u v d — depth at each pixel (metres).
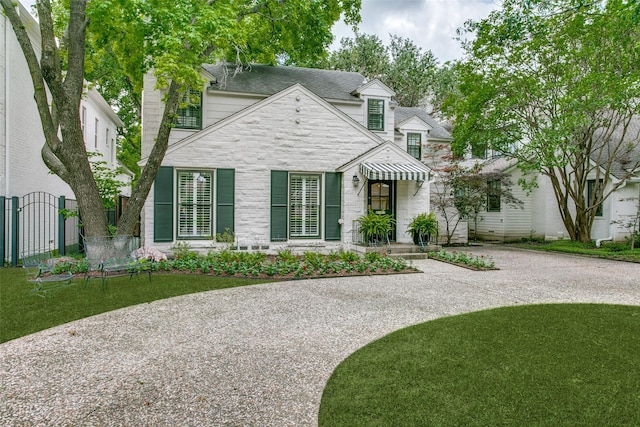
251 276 10.63
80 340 5.76
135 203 12.04
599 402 3.86
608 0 15.48
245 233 14.80
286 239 15.19
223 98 16.47
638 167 19.00
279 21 18.53
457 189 20.67
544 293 8.98
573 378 4.39
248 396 4.08
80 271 10.65
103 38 12.81
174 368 4.79
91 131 21.56
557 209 22.73
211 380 4.46
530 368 4.66
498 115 18.56
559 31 17.59
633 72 15.91
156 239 13.85
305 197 15.53
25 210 14.23
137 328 6.32
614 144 21.39
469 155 25.25
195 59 11.51
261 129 14.94
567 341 5.59
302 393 4.15
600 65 17.48
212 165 14.43
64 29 13.49
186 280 10.01
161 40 10.41
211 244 14.20
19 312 7.15
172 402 3.95
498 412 3.68
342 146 15.83
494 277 10.99
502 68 18.62
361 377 4.46
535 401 3.88
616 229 19.59
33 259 11.37
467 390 4.12
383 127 18.64
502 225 23.50
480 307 7.68
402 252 14.78
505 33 17.34
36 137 15.48
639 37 16.03
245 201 14.80
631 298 8.50
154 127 16.38
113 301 7.94
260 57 20.25
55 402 3.95
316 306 7.69
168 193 13.96
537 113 20.39
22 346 5.51
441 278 10.76
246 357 5.14
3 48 12.94
